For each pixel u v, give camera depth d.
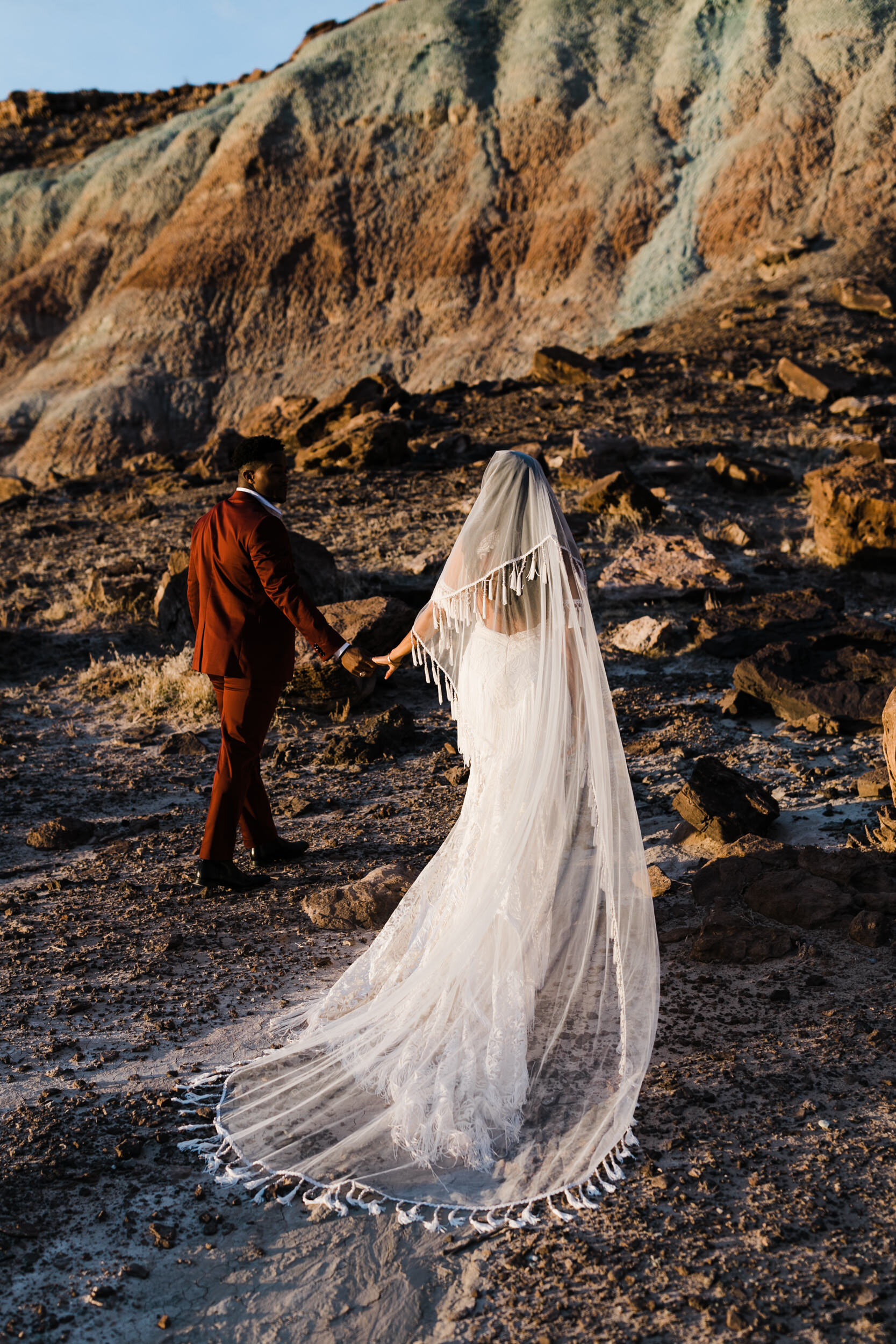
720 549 11.47
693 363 24.50
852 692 6.93
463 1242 2.76
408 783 6.66
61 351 67.69
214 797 5.22
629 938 3.68
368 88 68.81
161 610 10.14
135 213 72.19
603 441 15.10
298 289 62.84
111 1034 3.89
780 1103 3.24
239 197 66.69
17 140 91.88
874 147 50.16
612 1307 2.48
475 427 20.22
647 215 55.34
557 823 3.70
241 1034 3.85
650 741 6.78
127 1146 3.18
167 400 60.75
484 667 3.71
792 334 27.94
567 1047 3.52
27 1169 3.10
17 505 18.67
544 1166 3.03
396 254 62.09
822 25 57.72
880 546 10.32
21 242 76.75
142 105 95.62
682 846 5.25
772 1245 2.63
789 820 5.48
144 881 5.42
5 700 8.83
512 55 67.19
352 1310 2.55
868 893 4.42
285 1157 3.14
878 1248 2.60
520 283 57.44
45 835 5.99
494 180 61.28
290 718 7.97
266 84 72.88
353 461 17.64
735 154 54.16
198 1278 2.68
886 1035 3.55
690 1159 3.01
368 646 8.23
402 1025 3.51
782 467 14.35
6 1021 4.00
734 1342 2.33
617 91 62.34
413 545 12.23
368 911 4.67
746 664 7.28
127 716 8.40
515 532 3.65
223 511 5.01
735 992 3.93
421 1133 3.14
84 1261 2.74
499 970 3.49
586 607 3.80
